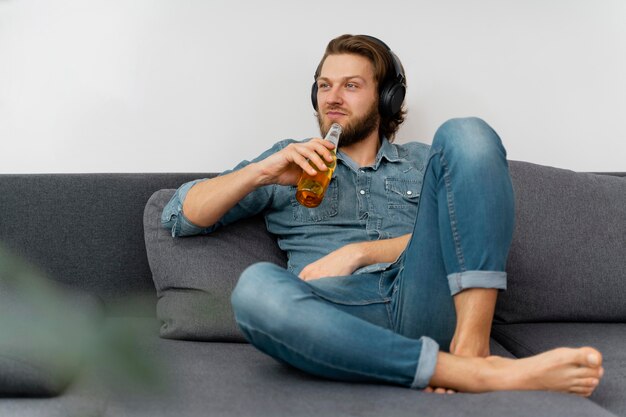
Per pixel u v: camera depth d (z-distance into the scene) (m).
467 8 2.00
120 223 1.66
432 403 0.96
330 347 1.03
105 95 1.86
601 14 2.04
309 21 1.94
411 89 1.99
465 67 2.01
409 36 1.98
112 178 1.68
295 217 1.56
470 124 1.16
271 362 1.22
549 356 1.01
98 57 1.85
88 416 0.73
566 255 1.61
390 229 1.55
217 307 1.44
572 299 1.60
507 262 1.59
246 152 1.92
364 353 1.03
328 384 1.06
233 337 1.43
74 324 0.37
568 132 2.05
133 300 0.49
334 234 1.55
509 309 1.59
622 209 1.69
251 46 1.92
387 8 1.97
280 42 1.93
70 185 1.66
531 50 2.03
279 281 1.07
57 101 1.84
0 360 0.98
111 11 1.85
